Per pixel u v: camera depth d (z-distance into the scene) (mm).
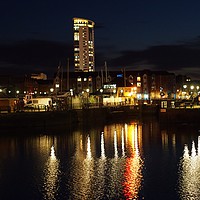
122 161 41656
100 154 46250
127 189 31172
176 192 30234
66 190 31266
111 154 46125
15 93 116938
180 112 77250
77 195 29984
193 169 37250
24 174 36594
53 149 50438
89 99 105375
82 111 86000
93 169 38031
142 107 112562
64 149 50438
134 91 134375
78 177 35031
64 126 76000
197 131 65125
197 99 97312
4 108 74250
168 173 35812
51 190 31375
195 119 76812
